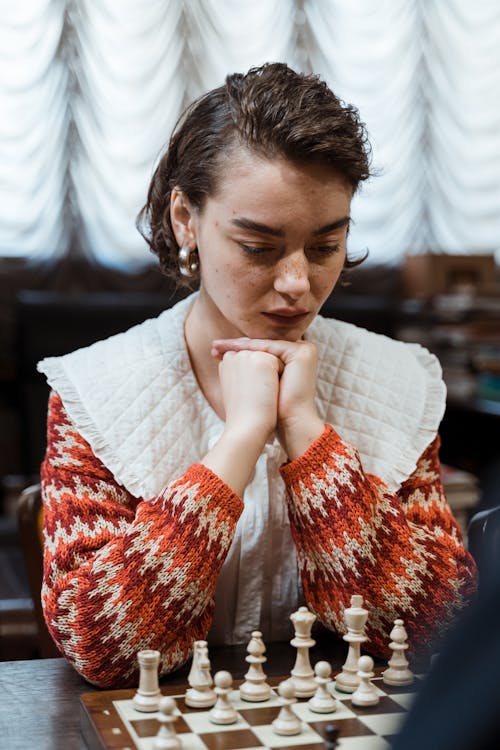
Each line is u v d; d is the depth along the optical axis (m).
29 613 2.28
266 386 1.23
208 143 1.19
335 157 1.14
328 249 1.20
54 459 1.29
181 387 1.35
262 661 1.03
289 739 0.91
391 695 1.04
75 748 0.97
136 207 3.64
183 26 3.55
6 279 3.57
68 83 3.49
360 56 3.77
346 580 1.19
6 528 3.06
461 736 0.43
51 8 3.42
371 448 1.37
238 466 1.19
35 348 3.42
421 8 3.80
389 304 3.75
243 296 1.21
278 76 1.19
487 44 3.88
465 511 2.44
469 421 3.36
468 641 0.45
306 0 3.67
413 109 3.86
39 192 3.56
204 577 1.14
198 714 0.97
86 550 1.21
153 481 1.28
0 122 3.47
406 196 3.91
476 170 3.96
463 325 3.67
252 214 1.15
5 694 1.11
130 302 3.52
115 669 1.12
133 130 3.58
